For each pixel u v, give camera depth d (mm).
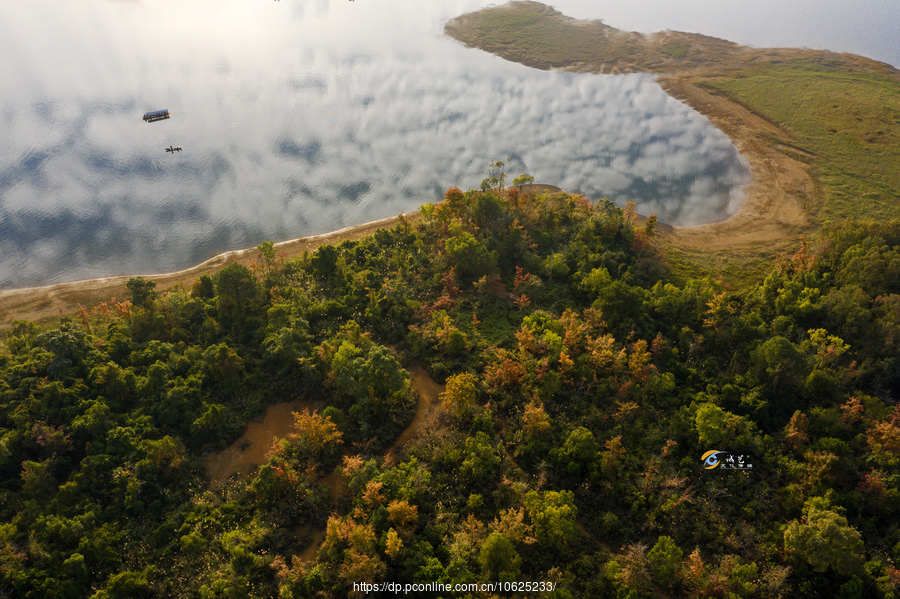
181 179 157375
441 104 199875
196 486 73938
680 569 63062
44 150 167250
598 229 121438
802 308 99188
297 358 87625
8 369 84688
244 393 86688
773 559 66750
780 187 159000
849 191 154750
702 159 173625
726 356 95438
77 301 118562
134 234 138500
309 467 75062
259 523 68500
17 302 117938
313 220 144125
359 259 115438
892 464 73312
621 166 170125
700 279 119188
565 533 64938
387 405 82938
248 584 62062
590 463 74312
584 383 86688
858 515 70625
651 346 92500
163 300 100438
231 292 97750
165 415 80688
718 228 143375
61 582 61500
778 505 72938
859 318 94438
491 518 69875
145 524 69125
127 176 157875
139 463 72562
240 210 146625
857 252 106188
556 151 176250
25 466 70688
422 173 162625
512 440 79188
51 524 66000
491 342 95938
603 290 100125
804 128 185250
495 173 163375
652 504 71812
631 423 82625
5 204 146000
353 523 64125
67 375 83312
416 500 69188
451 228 115625
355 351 85688
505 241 114812
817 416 80938
